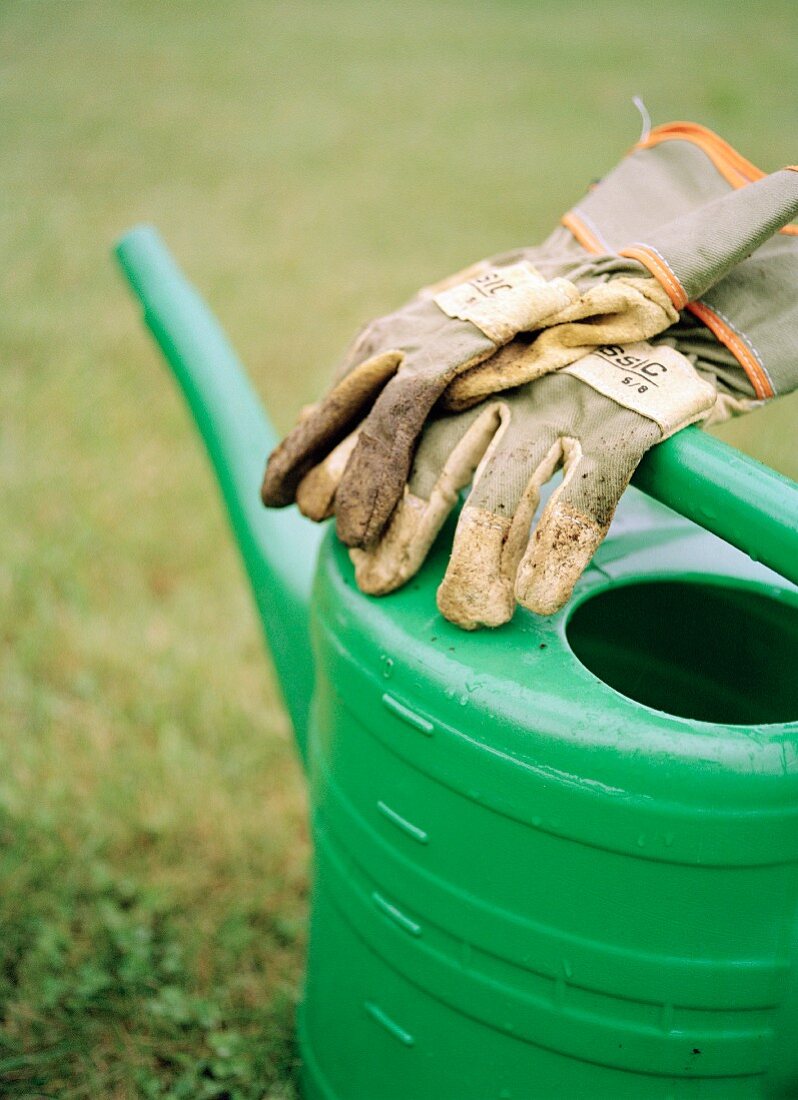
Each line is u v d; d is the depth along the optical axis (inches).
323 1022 47.9
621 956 36.0
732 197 38.2
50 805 68.3
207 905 63.8
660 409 35.4
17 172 192.1
